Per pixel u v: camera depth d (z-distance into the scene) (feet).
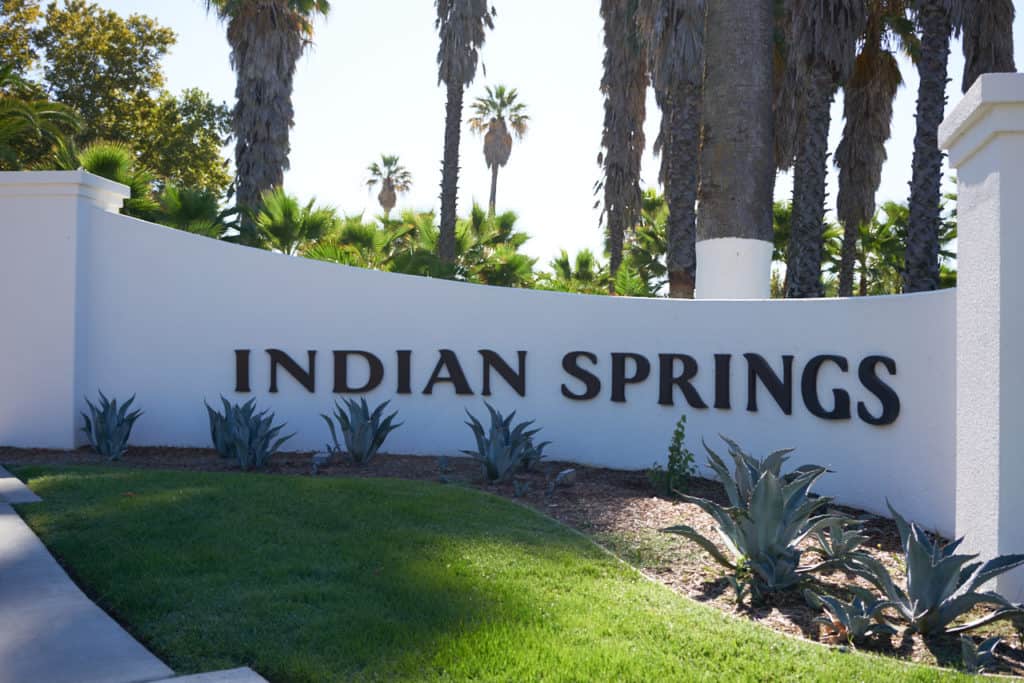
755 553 17.78
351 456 30.40
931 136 49.60
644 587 17.40
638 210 100.63
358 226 56.54
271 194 57.72
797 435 28.43
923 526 24.62
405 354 33.35
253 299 34.30
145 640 13.61
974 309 18.58
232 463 30.45
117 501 22.38
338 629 14.02
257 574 16.76
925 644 15.06
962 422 19.27
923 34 49.80
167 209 52.31
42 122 59.57
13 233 33.96
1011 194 17.16
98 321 34.60
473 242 74.18
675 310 30.78
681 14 50.21
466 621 14.64
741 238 39.81
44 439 33.55
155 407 34.50
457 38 76.02
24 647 13.06
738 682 12.72
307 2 79.56
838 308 27.71
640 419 31.07
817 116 52.80
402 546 19.01
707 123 40.86
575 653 13.39
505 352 32.68
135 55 111.75
